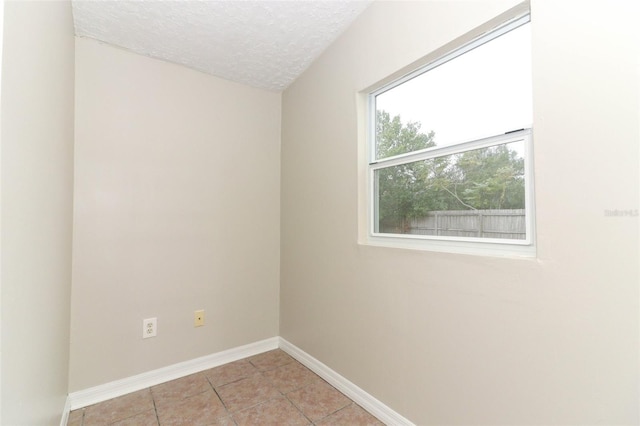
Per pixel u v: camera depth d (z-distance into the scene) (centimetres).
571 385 92
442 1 129
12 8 60
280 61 208
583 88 90
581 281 90
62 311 136
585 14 89
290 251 235
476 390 116
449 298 126
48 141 98
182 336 201
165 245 196
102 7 152
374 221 173
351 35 178
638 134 80
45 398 98
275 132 250
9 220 59
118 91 183
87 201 171
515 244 110
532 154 106
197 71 213
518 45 113
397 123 162
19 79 65
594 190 87
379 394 157
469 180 128
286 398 173
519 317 104
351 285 177
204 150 214
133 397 174
